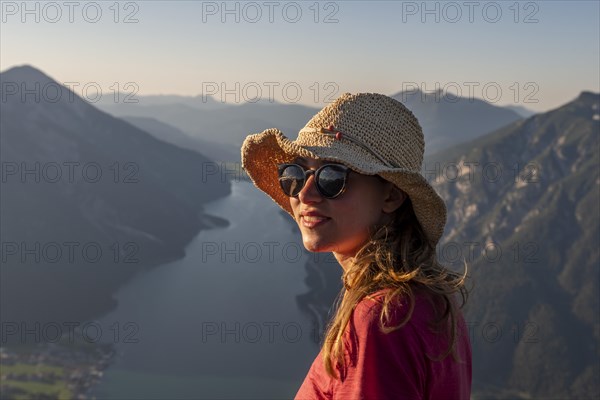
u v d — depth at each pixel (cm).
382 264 172
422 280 166
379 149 185
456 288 175
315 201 188
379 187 190
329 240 189
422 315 160
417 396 153
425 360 157
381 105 189
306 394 171
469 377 188
